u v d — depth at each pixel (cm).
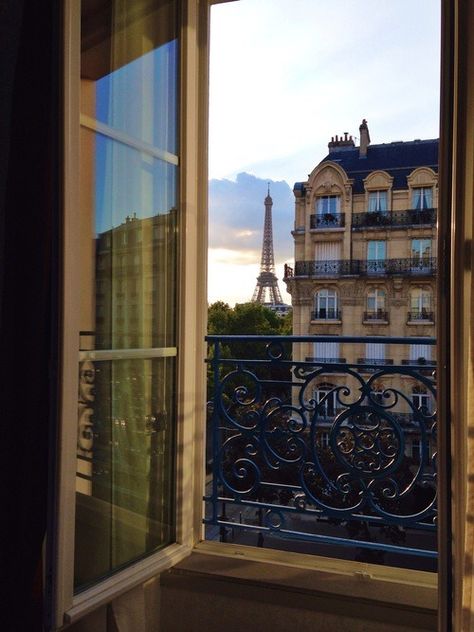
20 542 138
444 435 130
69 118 139
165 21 193
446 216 133
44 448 140
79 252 145
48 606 137
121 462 174
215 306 2459
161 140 191
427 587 168
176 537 191
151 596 184
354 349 2197
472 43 125
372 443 192
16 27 148
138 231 181
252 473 205
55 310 138
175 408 193
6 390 140
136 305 181
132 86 179
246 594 176
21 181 142
